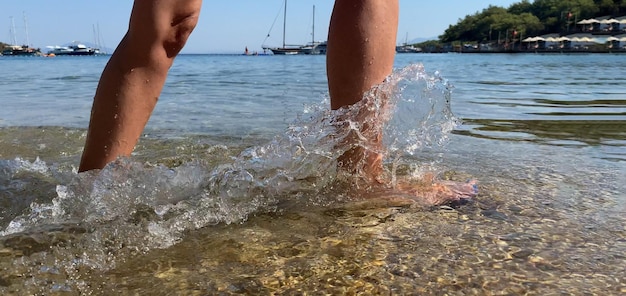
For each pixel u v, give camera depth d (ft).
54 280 2.88
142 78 3.89
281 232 3.61
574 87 18.07
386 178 4.65
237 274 2.99
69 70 33.83
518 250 3.30
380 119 4.16
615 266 3.06
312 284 2.88
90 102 12.23
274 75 26.37
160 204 3.89
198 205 3.93
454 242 3.43
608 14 184.55
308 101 12.21
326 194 4.28
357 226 3.71
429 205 4.14
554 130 8.05
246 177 4.29
